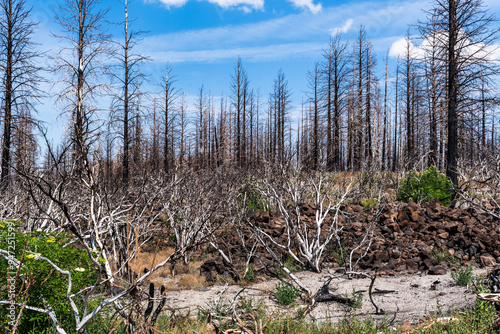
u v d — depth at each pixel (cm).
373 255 858
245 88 5159
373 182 1516
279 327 505
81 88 1766
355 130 3400
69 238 480
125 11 2277
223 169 1443
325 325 514
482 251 827
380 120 3812
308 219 1097
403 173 1591
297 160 1073
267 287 764
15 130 1969
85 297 302
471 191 1262
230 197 1030
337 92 3603
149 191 729
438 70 2000
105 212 583
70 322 396
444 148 2516
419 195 1314
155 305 616
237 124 4941
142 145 2222
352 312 580
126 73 2217
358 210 1186
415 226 988
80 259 412
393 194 1514
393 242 921
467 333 400
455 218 991
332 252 927
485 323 414
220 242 1007
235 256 946
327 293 661
